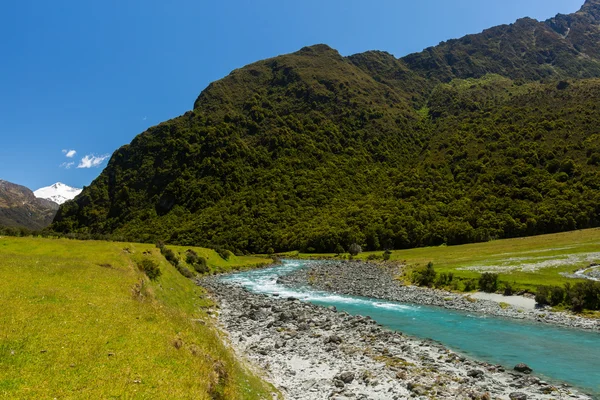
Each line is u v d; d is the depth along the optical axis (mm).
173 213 198875
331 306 49656
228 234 167750
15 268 28141
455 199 165000
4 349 14508
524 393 22016
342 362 26734
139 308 23453
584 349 31156
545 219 129000
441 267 75125
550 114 198250
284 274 89812
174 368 15695
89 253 43000
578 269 61031
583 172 144500
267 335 34094
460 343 33312
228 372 18672
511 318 42500
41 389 12156
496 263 72188
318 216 175875
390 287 65812
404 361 26984
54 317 18922
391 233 143875
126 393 12797
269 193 199625
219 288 64188
